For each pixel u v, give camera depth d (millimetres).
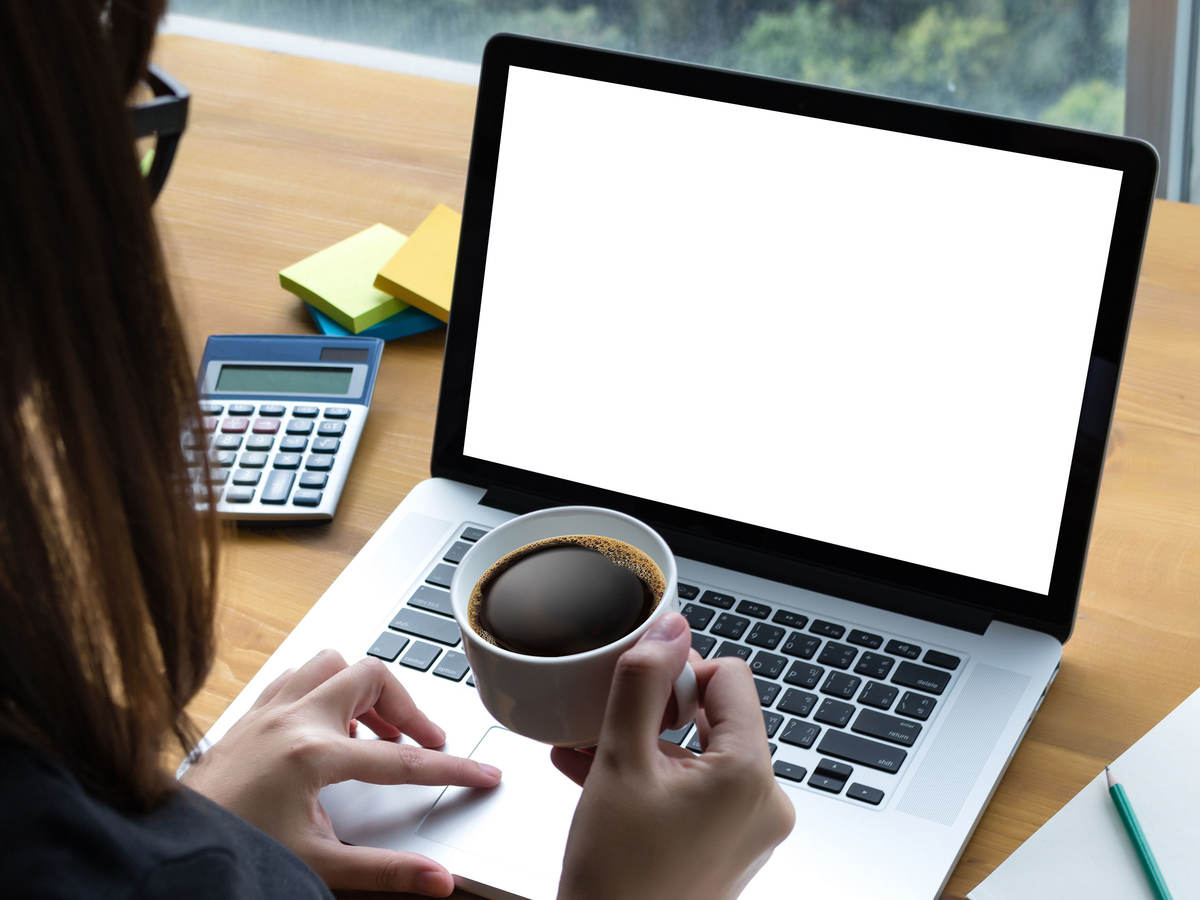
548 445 762
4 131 279
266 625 731
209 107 1258
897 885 546
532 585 486
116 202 303
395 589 723
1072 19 1327
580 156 725
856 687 642
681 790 449
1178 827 566
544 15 1575
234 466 825
